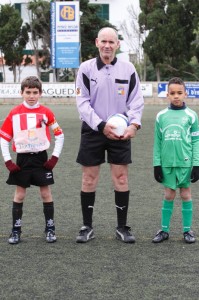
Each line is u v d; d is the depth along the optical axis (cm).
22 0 4584
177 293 364
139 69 3947
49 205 494
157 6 3531
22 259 438
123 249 467
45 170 490
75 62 2945
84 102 491
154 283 383
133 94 500
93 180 501
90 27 3831
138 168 898
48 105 2783
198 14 3412
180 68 3438
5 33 3706
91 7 3841
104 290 370
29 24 3881
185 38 3431
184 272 406
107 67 489
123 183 498
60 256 446
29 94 483
